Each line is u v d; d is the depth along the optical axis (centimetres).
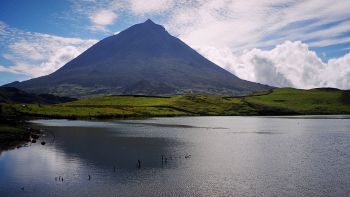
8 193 3238
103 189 3391
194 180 3719
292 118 16925
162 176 3891
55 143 6500
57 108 16625
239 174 3997
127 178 3794
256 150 5756
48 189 3375
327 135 8338
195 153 5431
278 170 4194
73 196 3162
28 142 6438
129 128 10219
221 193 3272
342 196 3188
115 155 5209
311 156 5166
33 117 13612
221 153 5441
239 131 9406
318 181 3697
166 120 14775
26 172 4047
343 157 5075
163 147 6109
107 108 18638
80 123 12025
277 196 3183
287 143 6744
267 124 12444
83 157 5012
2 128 7144
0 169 4178
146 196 3177
